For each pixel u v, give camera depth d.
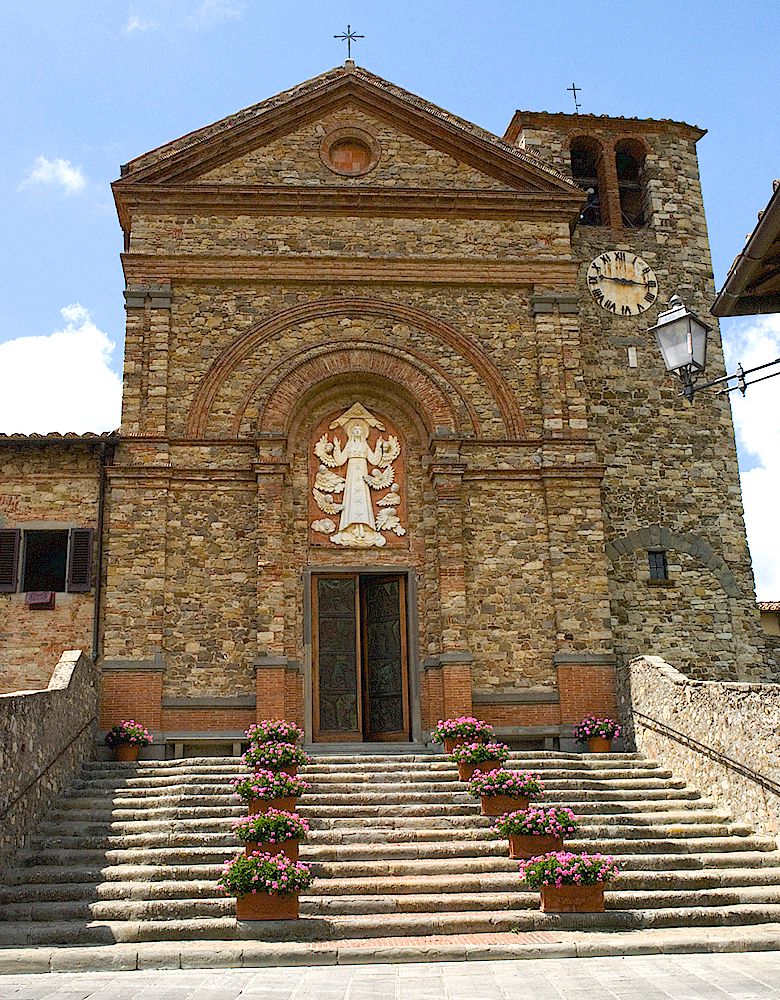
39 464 21.03
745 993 9.14
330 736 20.27
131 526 20.09
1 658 20.02
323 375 21.31
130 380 20.92
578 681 19.98
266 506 20.28
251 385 21.19
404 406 21.72
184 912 12.10
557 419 21.52
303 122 23.16
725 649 22.08
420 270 22.22
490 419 21.55
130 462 20.50
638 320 24.09
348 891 12.85
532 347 22.08
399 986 9.68
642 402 23.44
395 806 15.39
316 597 20.84
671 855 14.11
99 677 19.06
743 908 12.63
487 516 20.91
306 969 10.65
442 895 12.69
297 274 21.91
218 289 21.78
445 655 19.77
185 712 19.41
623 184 25.88
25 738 14.17
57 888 12.53
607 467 22.89
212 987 9.66
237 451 20.78
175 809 14.89
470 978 10.04
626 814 15.52
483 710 19.89
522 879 12.98
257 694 19.31
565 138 25.61
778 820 14.43
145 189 21.98
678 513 22.81
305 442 21.44
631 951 11.24
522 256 22.56
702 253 24.98
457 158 23.25
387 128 23.34
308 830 14.43
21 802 13.89
